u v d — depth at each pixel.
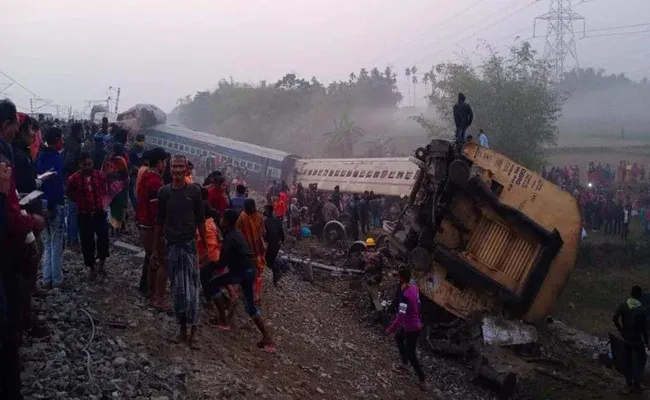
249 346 8.41
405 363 10.62
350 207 22.03
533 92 31.11
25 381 5.17
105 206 8.66
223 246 8.06
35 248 5.02
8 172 4.16
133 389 5.58
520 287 12.88
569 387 10.86
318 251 19.39
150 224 8.30
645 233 24.66
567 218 13.21
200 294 9.70
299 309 12.29
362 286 14.99
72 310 7.13
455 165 12.48
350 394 8.37
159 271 8.05
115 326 7.02
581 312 18.09
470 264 12.69
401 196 24.23
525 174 13.43
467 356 12.02
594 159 41.91
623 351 11.20
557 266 13.12
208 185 10.27
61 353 5.86
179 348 6.97
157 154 8.38
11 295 4.40
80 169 8.41
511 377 10.54
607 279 20.77
